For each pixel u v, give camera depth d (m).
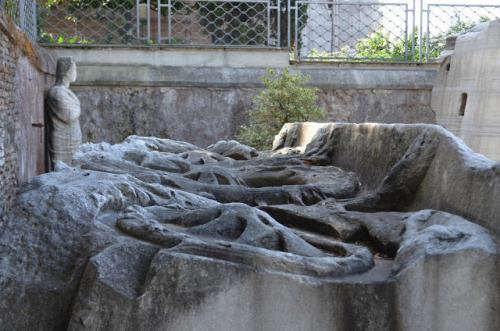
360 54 12.98
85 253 3.49
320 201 5.08
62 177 4.57
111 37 11.92
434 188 4.20
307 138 8.35
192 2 12.44
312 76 11.66
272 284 3.06
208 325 3.06
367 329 3.08
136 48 11.23
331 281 3.11
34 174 5.38
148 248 3.37
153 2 12.39
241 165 7.15
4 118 3.88
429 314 3.06
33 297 3.31
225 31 12.66
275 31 12.77
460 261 3.06
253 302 3.06
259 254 3.14
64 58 6.94
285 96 10.54
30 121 5.12
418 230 3.57
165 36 12.73
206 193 5.26
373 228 3.88
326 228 4.18
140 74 11.20
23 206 3.81
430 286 3.07
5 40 3.96
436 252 3.09
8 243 3.57
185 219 3.85
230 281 3.06
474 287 3.06
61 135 6.59
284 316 3.06
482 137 7.65
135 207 3.94
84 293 3.15
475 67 7.84
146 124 11.27
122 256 3.29
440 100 8.83
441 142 4.24
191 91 11.35
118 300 3.08
